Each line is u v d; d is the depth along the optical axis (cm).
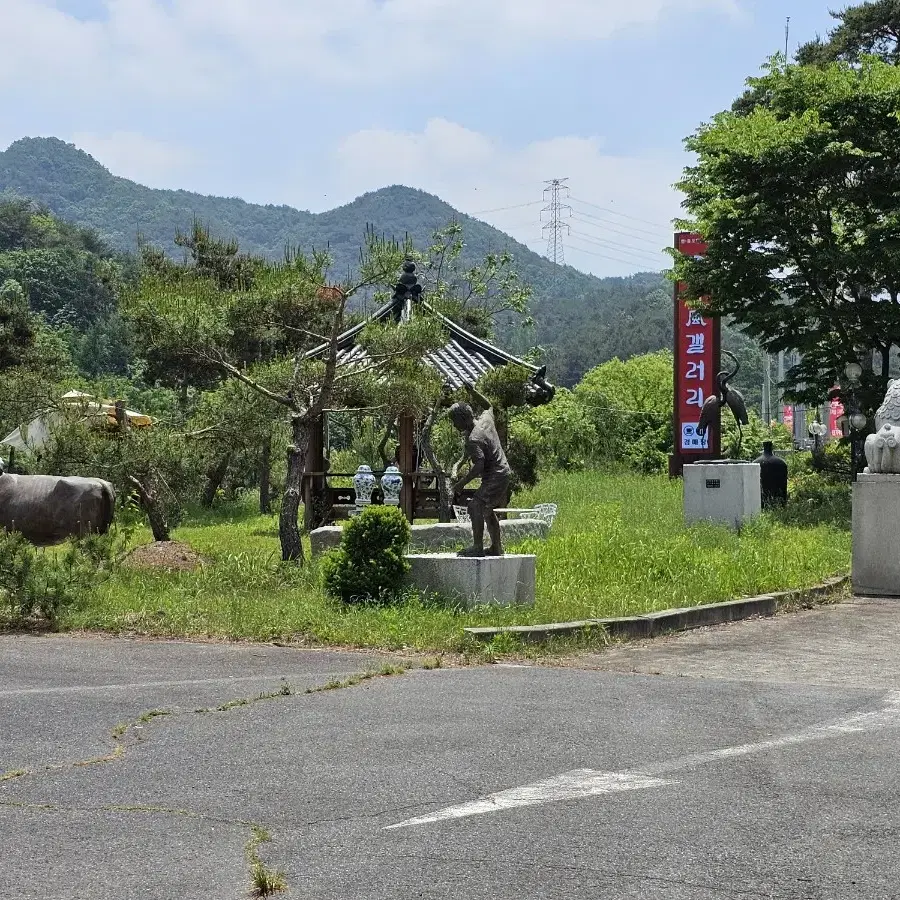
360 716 698
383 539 1100
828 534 1870
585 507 2403
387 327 1587
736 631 1104
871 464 1407
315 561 1384
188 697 753
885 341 2552
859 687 819
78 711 712
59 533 1631
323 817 514
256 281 1423
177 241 3031
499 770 584
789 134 2345
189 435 1870
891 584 1370
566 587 1230
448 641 948
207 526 2450
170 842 484
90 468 1750
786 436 4953
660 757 611
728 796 543
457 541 1723
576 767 591
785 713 720
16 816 518
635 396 5094
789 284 2538
